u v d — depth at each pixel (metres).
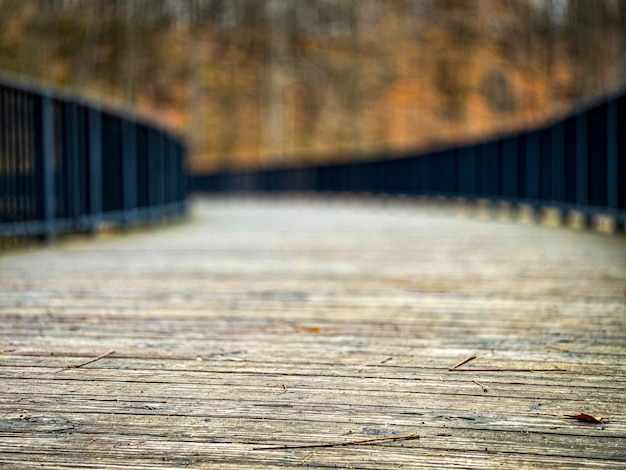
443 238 9.58
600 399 2.55
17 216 7.96
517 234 10.22
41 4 30.77
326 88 55.69
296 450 2.09
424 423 2.31
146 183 11.95
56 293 4.95
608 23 43.50
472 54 53.50
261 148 49.72
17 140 7.95
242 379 2.82
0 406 2.49
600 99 9.77
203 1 58.72
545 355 3.20
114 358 3.16
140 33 46.44
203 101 53.75
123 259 7.10
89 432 2.24
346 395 2.61
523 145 13.41
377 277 5.75
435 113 49.81
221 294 4.91
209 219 14.92
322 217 15.63
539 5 50.41
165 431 2.25
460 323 3.92
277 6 59.19
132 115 11.03
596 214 10.10
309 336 3.61
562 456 2.04
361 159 24.02
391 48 55.81
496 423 2.31
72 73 35.75
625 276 5.73
